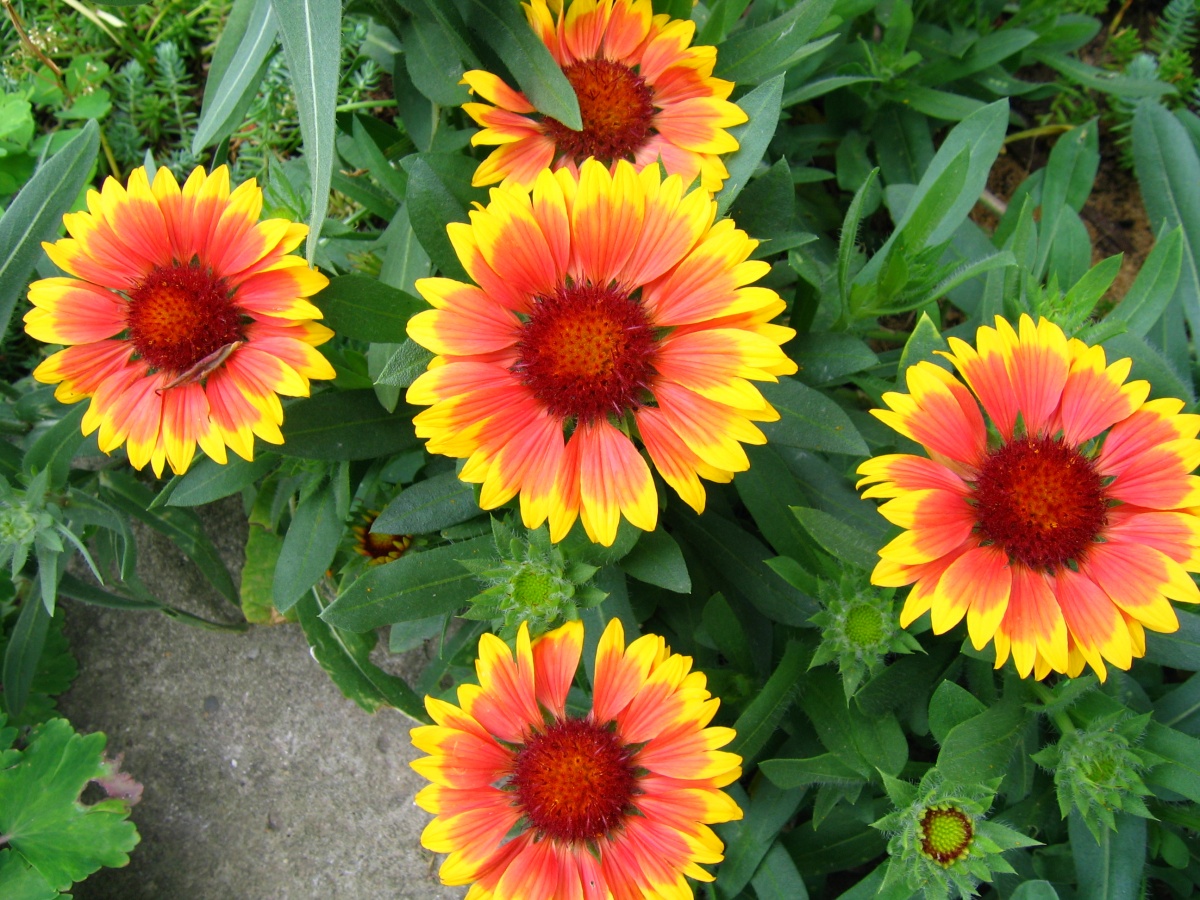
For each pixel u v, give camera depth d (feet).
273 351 0.90
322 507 1.07
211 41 1.40
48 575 1.01
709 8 1.19
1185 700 1.06
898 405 0.88
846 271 1.02
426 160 1.01
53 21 1.35
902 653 1.04
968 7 1.36
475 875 0.90
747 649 1.07
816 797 1.10
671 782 0.91
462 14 1.00
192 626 1.29
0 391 1.19
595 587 0.94
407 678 1.28
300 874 1.24
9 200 1.29
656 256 0.88
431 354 0.91
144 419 0.91
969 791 0.93
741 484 1.04
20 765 1.15
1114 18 1.52
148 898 1.23
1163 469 0.89
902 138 1.34
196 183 0.91
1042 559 0.89
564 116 0.96
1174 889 1.11
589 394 0.88
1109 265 1.00
